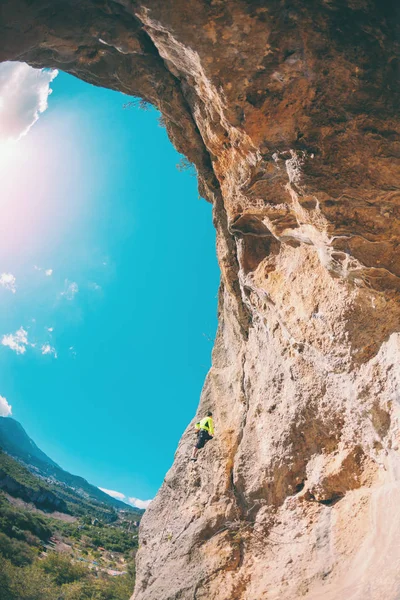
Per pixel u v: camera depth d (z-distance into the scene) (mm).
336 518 6176
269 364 8094
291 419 7266
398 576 4031
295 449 7258
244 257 7527
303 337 6426
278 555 6898
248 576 7172
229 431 9586
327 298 5980
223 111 5207
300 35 4672
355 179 4984
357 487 6234
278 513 7406
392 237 5113
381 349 5402
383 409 5309
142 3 4602
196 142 7832
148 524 10555
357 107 4879
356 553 5395
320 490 6629
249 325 9422
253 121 5156
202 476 9641
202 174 8500
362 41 4703
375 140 4852
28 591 28906
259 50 4758
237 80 4965
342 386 6066
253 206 6305
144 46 6184
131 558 53875
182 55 5297
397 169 4832
